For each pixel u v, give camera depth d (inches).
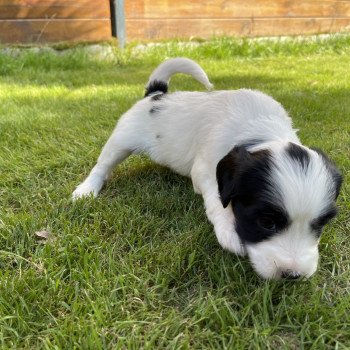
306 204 12.4
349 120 30.4
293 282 13.2
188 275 14.3
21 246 15.3
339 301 13.1
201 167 17.3
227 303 12.6
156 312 12.7
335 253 15.3
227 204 13.7
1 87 42.9
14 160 22.9
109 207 18.3
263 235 13.2
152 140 20.8
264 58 65.3
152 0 62.7
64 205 18.2
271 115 16.9
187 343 11.4
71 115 31.2
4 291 13.0
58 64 55.1
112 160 20.9
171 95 21.3
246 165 13.3
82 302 12.8
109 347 11.4
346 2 77.2
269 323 12.2
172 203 18.7
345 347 11.3
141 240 16.1
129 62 59.8
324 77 47.7
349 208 17.9
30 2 55.7
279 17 72.6
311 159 13.2
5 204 19.0
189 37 66.4
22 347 11.6
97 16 60.0
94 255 14.8
